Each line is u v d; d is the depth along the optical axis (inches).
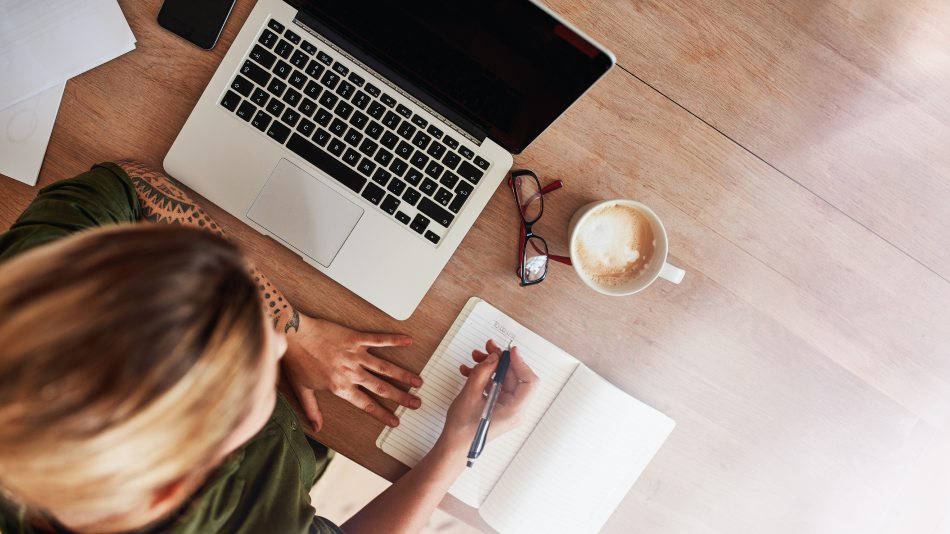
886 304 36.0
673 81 34.4
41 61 32.5
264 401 19.1
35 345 13.2
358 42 31.4
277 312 32.8
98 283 13.8
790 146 34.9
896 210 35.4
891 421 36.7
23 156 33.0
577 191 34.8
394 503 32.8
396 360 35.3
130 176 31.4
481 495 36.1
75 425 13.4
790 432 36.7
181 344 14.1
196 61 33.4
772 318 35.9
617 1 33.9
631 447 35.5
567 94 27.9
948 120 34.8
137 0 33.0
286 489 27.1
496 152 32.8
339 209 33.1
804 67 34.5
